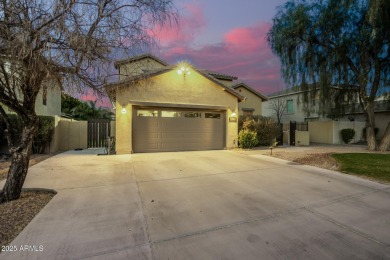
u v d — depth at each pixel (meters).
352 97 13.85
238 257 2.54
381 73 12.24
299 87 13.69
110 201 4.23
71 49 3.49
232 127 12.57
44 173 6.34
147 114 10.85
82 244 2.74
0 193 4.23
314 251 2.68
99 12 3.78
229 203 4.23
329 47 12.09
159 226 3.26
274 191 4.97
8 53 3.13
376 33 10.23
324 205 4.16
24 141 4.23
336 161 8.55
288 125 17.67
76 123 12.84
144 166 7.54
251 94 20.62
